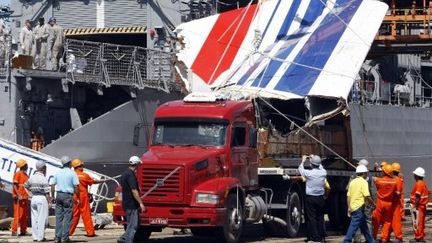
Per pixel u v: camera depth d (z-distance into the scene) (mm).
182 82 44562
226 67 42656
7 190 39531
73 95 45656
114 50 45125
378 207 33812
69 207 31328
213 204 29781
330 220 40625
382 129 61719
